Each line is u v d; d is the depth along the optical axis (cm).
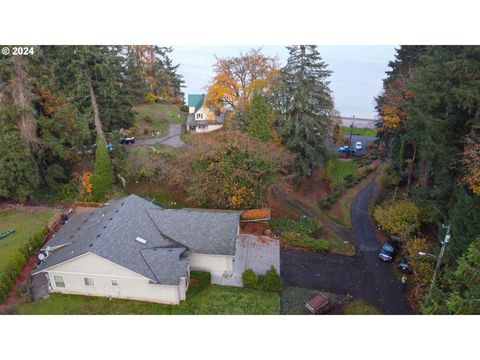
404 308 2236
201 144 3150
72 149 3238
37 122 2942
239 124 3744
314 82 3434
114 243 2150
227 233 2402
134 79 5638
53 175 3158
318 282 2436
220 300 2166
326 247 2783
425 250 2475
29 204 3095
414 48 3794
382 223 2862
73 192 3234
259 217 2855
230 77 4241
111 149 3366
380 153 4812
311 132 3509
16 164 2808
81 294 2144
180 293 2123
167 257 2164
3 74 2773
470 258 1603
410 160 3378
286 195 3675
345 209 3562
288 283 2406
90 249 2030
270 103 3516
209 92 4372
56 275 2111
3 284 2061
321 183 4053
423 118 2498
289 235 2902
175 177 3156
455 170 2495
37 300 2080
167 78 7019
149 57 6700
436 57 2495
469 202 2055
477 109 2317
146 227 2405
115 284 2102
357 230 3188
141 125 4859
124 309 2047
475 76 2231
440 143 2484
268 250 2681
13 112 2758
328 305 2198
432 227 2900
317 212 3475
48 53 3158
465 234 2056
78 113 3142
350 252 2808
